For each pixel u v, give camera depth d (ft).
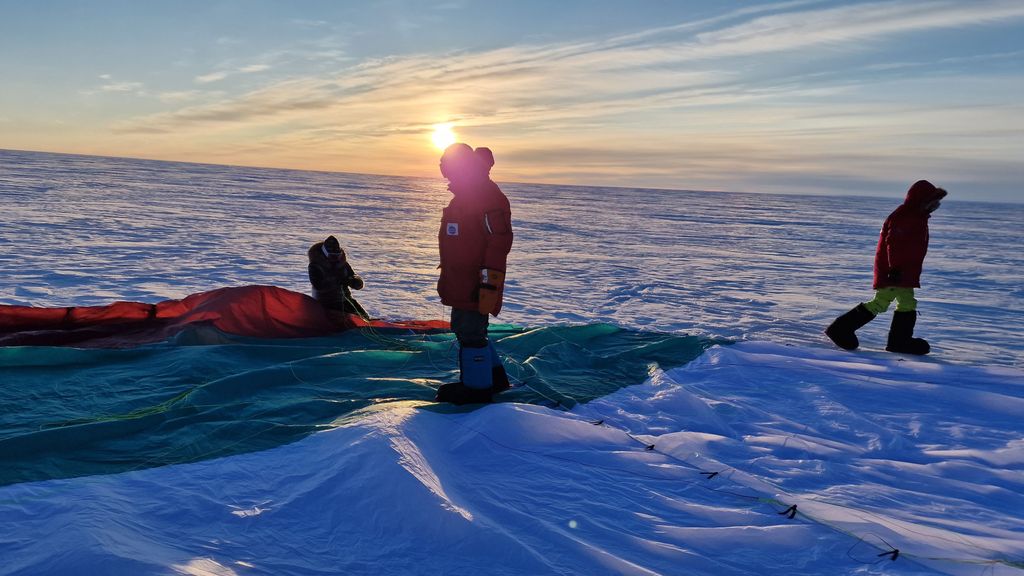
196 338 16.43
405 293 35.32
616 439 11.00
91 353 14.43
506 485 8.84
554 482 9.05
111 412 11.39
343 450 8.82
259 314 18.20
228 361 15.03
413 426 9.84
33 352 13.82
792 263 62.59
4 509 7.10
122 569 5.57
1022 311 36.29
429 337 19.57
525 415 10.89
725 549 7.41
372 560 6.56
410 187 435.12
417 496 7.47
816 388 15.49
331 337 18.75
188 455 9.20
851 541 7.66
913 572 7.02
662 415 12.97
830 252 77.36
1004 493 9.77
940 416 14.07
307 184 307.78
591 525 7.69
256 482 8.32
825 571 7.02
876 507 9.03
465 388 12.11
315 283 20.21
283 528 7.11
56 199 96.94
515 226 102.89
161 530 6.83
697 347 19.36
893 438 12.30
